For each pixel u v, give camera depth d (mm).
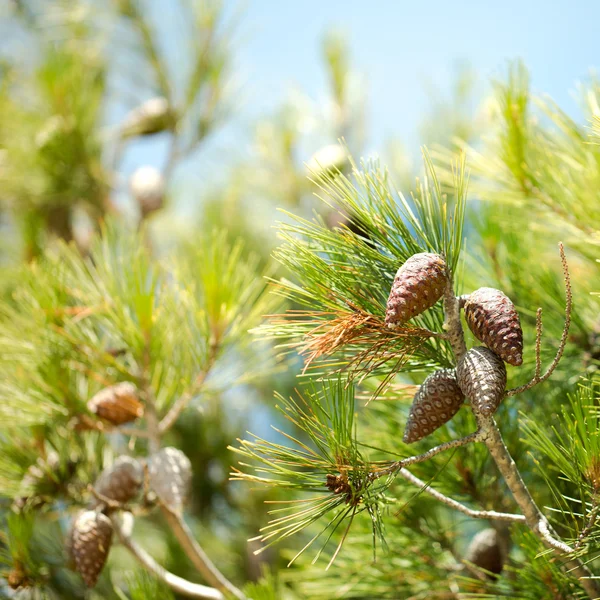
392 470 993
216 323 1339
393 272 1056
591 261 1238
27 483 1352
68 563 1329
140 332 1308
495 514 1019
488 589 1174
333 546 1343
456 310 1008
